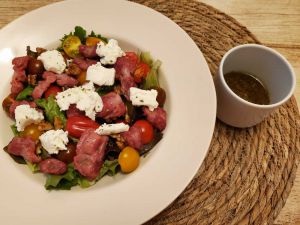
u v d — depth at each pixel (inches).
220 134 10.0
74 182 9.0
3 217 8.1
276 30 11.8
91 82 9.9
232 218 9.0
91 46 10.3
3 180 8.7
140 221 7.9
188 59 9.8
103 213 8.1
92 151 8.9
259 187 9.3
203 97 9.2
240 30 11.5
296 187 9.5
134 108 9.7
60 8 10.6
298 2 12.3
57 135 9.0
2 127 9.6
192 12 11.8
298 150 9.8
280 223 9.1
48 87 10.2
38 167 9.1
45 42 10.6
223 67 9.6
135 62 10.3
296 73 11.0
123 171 9.0
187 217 9.0
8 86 10.1
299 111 10.5
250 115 9.0
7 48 10.3
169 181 8.3
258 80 10.0
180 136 8.9
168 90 9.7
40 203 8.4
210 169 9.5
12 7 11.9
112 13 10.6
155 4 11.9
